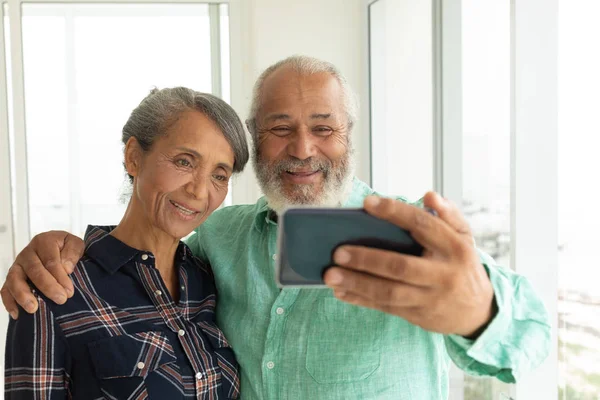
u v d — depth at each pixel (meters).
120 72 3.17
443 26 2.33
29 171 3.17
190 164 1.20
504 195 2.00
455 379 2.26
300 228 0.80
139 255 1.24
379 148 3.10
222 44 3.22
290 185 1.32
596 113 1.64
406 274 0.77
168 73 3.21
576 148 1.74
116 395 1.14
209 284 1.38
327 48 3.15
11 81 3.12
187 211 1.21
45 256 1.17
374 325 1.24
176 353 1.21
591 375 1.71
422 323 0.84
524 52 1.81
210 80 3.23
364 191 1.47
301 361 1.25
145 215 1.25
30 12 3.10
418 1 2.57
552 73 1.81
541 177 1.82
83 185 3.20
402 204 0.78
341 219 0.80
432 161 2.42
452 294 0.79
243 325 1.32
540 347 0.99
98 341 1.14
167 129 1.19
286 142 1.31
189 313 1.28
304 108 1.28
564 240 1.81
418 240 0.79
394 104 2.89
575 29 1.72
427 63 2.51
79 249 1.22
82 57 3.14
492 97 2.06
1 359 3.12
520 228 1.83
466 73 2.24
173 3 3.17
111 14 3.14
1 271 3.18
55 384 1.11
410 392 1.23
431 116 2.48
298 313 1.27
